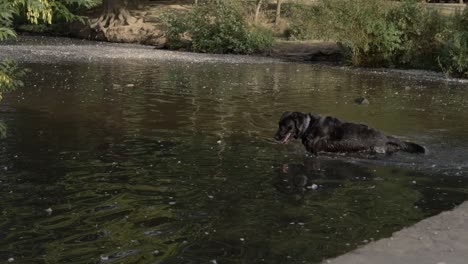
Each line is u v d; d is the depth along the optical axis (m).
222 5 35.41
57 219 6.38
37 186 7.53
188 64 26.52
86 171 8.28
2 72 9.00
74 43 39.25
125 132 11.03
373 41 28.44
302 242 5.87
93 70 22.52
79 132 10.91
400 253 5.48
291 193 7.57
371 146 9.92
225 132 11.36
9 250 5.53
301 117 10.12
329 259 5.36
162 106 14.21
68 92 16.19
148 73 22.03
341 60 31.08
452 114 14.37
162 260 5.35
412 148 10.02
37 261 5.30
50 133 10.75
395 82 22.08
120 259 5.36
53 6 8.91
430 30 28.19
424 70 27.70
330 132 9.98
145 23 43.12
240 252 5.59
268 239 5.94
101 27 43.09
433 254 5.46
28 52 30.12
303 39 35.84
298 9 37.06
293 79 21.62
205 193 7.45
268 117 13.12
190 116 12.95
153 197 7.22
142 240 5.84
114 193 7.33
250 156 9.53
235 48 34.31
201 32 35.38
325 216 6.70
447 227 6.27
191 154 9.50
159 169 8.52
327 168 8.95
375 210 6.97
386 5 28.80
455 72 25.66
